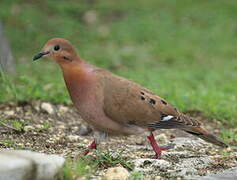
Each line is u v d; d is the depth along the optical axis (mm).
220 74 19703
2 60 16125
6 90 13531
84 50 22094
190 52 22703
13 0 26016
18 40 22359
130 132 9672
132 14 26719
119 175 8680
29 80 15062
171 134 12531
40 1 26578
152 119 9625
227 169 9734
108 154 9672
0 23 16484
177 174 9188
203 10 27938
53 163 7887
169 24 25781
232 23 26719
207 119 13703
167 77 18453
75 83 9430
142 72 19016
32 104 13188
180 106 14031
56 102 13703
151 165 9484
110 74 9688
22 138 10930
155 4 28359
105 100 9328
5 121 11703
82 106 9469
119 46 23266
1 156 7812
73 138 11266
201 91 16172
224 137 12141
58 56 9484
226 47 23703
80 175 8352
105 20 25875
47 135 11352
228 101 15211
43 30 23672
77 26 24531
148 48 23047
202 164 9906
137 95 9570
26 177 7527
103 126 9539
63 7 26078
